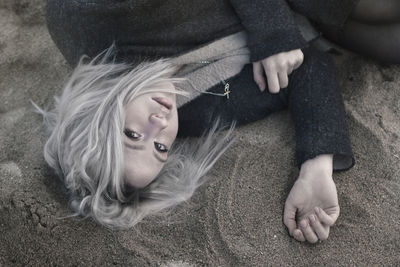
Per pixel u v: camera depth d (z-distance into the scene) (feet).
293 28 4.25
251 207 4.24
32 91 5.20
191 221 4.22
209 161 4.49
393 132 4.55
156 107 3.90
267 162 4.45
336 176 4.38
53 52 5.45
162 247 4.12
